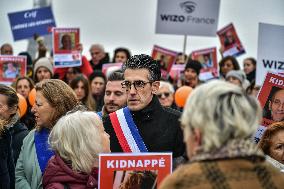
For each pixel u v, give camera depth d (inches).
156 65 150.9
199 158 89.3
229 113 89.4
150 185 121.3
